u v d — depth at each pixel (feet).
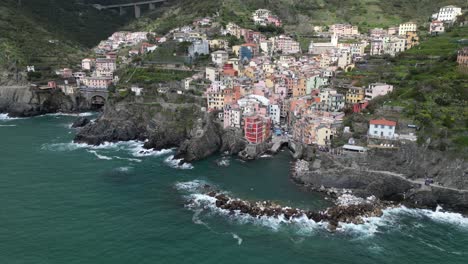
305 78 642.22
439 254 279.90
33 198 358.23
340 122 460.14
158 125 566.36
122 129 575.38
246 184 398.83
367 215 331.57
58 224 312.29
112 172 431.43
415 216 336.29
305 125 481.87
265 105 566.77
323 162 411.13
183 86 654.94
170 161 474.08
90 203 351.05
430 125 396.16
